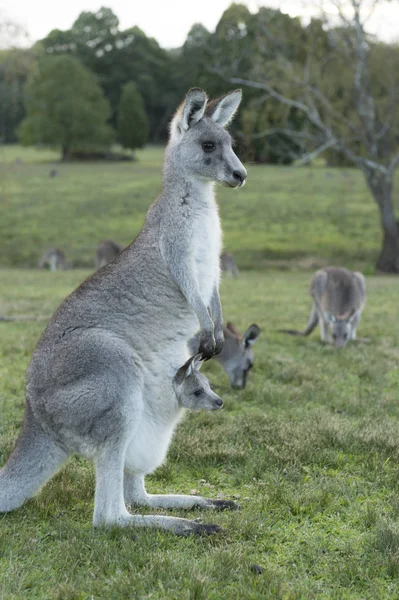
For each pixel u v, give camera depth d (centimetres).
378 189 3381
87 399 496
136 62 10806
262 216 4594
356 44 3253
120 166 7631
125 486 555
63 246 3897
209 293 574
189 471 645
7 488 514
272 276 3064
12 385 895
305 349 1240
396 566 452
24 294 1988
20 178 6231
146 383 533
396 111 3422
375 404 853
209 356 545
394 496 564
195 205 556
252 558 471
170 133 575
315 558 473
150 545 482
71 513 547
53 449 521
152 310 546
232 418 798
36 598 425
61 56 9069
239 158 616
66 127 8644
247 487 609
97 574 450
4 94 10200
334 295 1302
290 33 3347
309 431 719
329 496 564
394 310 1811
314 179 6094
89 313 536
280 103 3572
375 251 3781
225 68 3450
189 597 416
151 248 554
